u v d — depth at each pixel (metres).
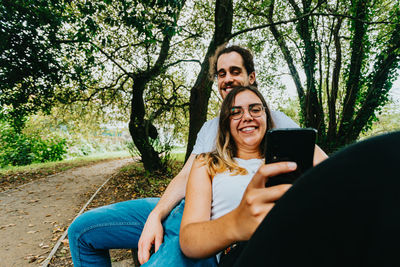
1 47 7.01
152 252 1.22
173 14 5.79
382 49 8.36
